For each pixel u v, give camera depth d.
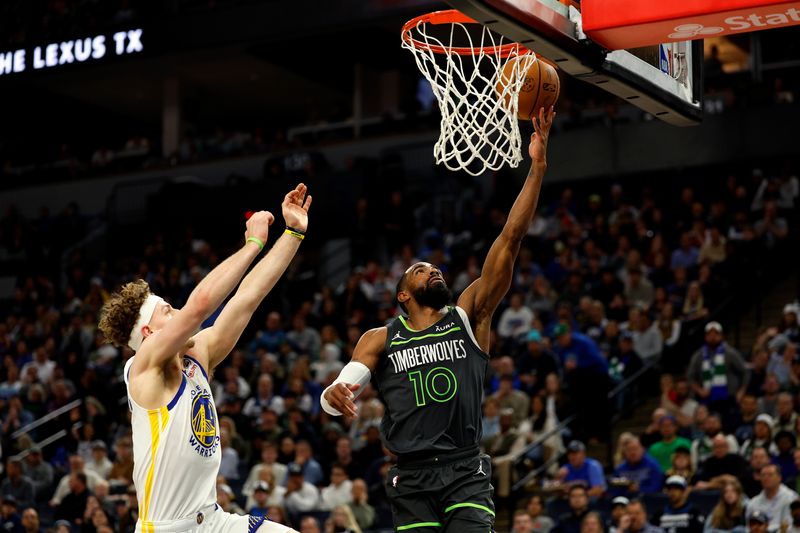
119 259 24.67
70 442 17.06
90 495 13.63
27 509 12.97
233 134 27.30
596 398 13.13
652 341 14.55
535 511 11.31
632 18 4.64
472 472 4.75
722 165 20.75
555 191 21.88
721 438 11.16
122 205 26.03
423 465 4.75
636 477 11.52
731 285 15.44
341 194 22.88
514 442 13.04
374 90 27.28
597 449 14.01
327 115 29.19
